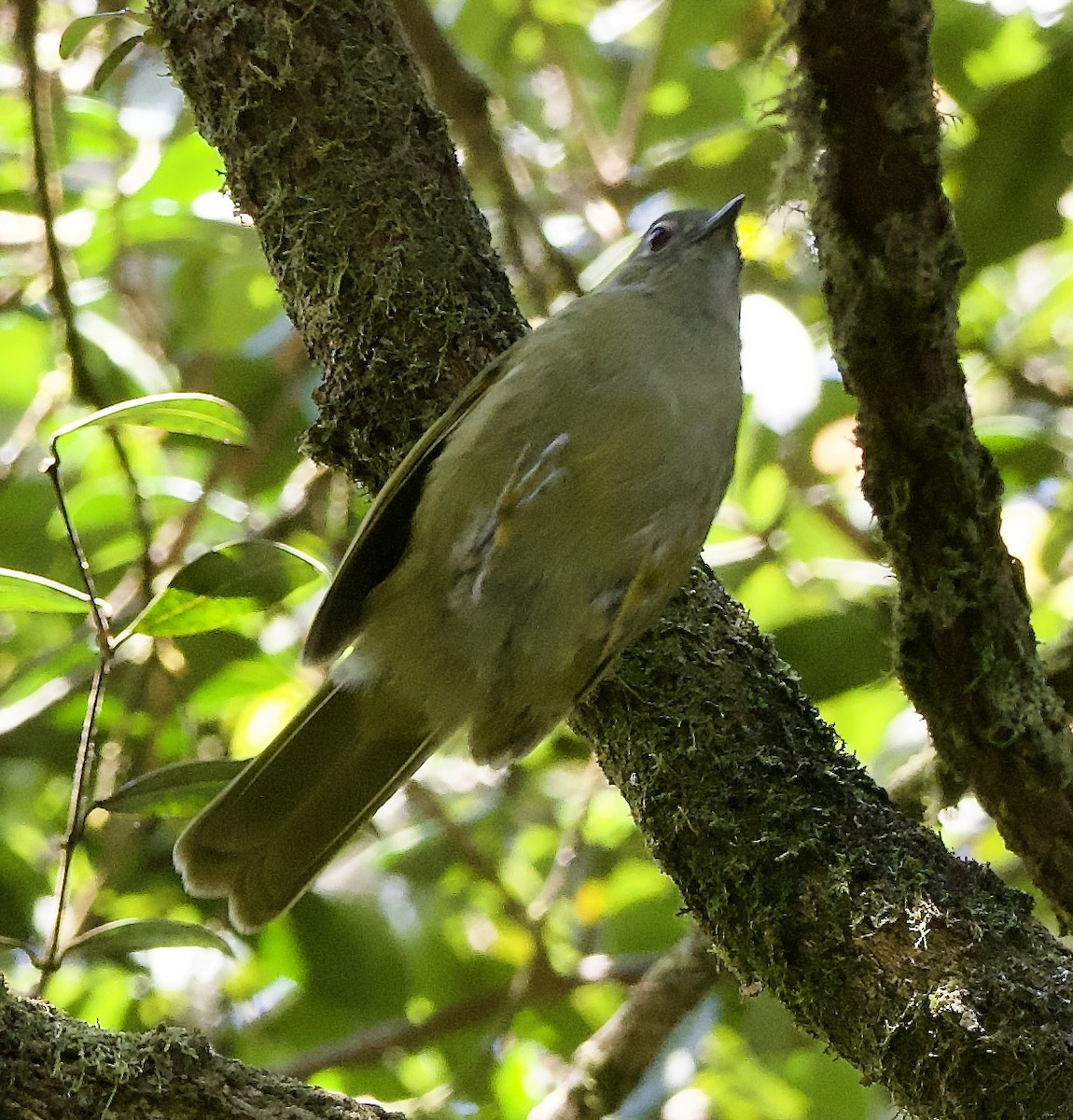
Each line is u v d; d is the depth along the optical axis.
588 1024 9.91
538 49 12.00
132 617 9.15
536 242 10.20
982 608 5.23
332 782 6.66
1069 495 10.34
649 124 10.98
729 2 10.17
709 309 6.80
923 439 5.02
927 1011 4.74
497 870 10.12
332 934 9.38
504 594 6.26
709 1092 9.62
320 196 6.17
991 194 8.45
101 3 9.55
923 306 4.82
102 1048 4.30
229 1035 9.49
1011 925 4.92
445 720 6.68
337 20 6.23
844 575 9.21
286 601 9.76
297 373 10.38
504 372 6.18
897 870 5.09
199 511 9.49
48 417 9.74
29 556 9.66
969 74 9.91
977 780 5.53
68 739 9.54
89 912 8.88
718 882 5.32
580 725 6.29
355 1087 9.49
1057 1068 4.55
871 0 4.44
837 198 4.78
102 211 9.84
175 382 10.16
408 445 6.21
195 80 6.29
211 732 10.53
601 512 6.11
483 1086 9.33
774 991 5.20
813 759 5.51
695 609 6.07
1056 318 10.98
